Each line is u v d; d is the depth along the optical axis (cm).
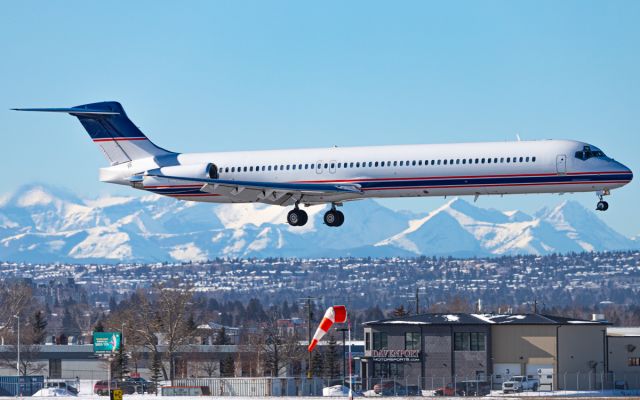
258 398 17862
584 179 17988
